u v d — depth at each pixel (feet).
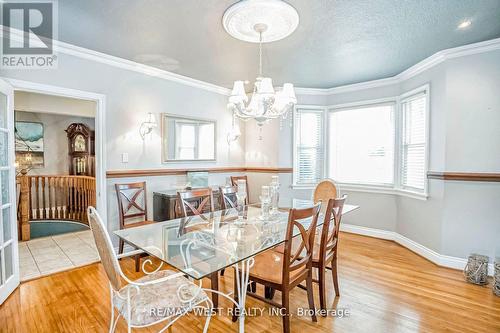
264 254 7.50
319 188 11.44
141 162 11.76
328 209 6.98
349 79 13.38
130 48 9.63
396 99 13.05
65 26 8.03
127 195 11.14
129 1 6.69
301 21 7.59
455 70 9.81
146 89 11.84
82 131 21.42
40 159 20.61
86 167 21.50
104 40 8.99
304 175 15.55
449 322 6.75
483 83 9.34
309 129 15.49
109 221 10.78
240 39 8.62
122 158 11.14
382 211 13.69
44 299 7.73
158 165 12.37
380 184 13.78
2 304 7.46
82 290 8.25
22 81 8.57
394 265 10.31
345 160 14.96
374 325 6.64
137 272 9.61
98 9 7.09
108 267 4.80
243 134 16.57
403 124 12.84
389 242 13.15
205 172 14.02
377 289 8.43
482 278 8.71
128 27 8.05
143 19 7.59
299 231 6.76
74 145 21.54
